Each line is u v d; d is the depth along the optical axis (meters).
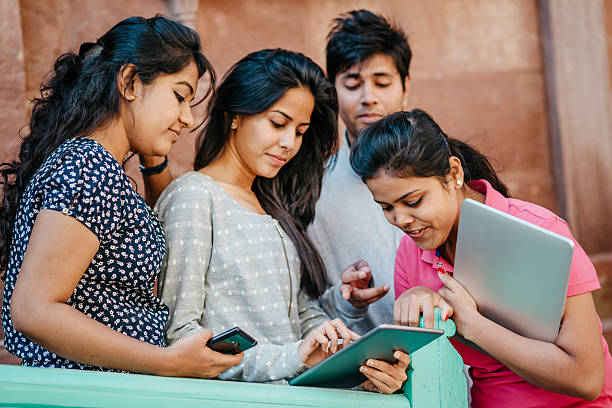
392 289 2.71
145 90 1.89
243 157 2.34
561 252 1.70
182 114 1.96
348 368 1.77
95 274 1.77
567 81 4.45
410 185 1.87
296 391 1.69
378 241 2.76
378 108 2.95
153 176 2.46
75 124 1.87
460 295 1.87
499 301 1.84
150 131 1.90
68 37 3.36
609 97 4.50
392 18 4.21
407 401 1.78
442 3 4.32
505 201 2.00
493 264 1.82
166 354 1.67
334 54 3.00
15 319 1.56
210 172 2.35
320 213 2.84
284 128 2.30
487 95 4.36
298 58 2.35
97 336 1.61
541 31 4.50
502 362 1.82
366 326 2.71
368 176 1.91
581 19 4.47
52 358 1.74
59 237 1.61
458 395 1.81
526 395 1.97
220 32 3.81
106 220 1.72
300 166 2.53
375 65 2.94
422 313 1.84
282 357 1.91
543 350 1.76
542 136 4.46
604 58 4.49
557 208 4.46
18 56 3.14
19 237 1.72
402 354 1.72
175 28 1.96
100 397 1.53
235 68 2.35
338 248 2.80
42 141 1.90
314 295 2.42
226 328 2.11
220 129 2.38
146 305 1.91
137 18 1.96
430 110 4.24
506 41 4.43
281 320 2.16
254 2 3.91
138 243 1.82
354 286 2.46
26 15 3.26
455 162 1.96
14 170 2.00
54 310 1.57
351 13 3.06
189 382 1.61
